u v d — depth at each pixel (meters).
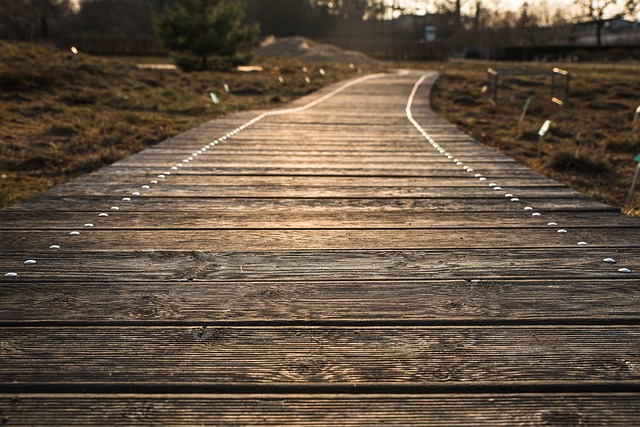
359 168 6.13
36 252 3.25
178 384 1.90
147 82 19.19
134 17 72.81
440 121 11.20
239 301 2.57
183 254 3.23
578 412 1.77
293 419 1.74
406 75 27.58
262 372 1.98
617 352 2.12
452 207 4.42
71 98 14.18
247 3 69.69
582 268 3.02
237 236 3.61
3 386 1.89
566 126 12.86
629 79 24.02
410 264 3.08
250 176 5.63
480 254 3.25
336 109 13.72
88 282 2.79
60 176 6.91
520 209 4.35
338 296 2.63
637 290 2.71
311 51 41.44
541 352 2.12
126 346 2.15
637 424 1.72
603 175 7.94
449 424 1.72
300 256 3.21
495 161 6.61
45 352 2.11
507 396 1.86
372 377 1.95
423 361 2.05
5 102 12.80
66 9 70.88
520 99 18.80
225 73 24.64
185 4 25.48
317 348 2.15
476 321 2.38
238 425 1.71
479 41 65.81
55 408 1.78
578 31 79.75
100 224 3.87
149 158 6.58
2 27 49.38
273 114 12.34
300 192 4.93
